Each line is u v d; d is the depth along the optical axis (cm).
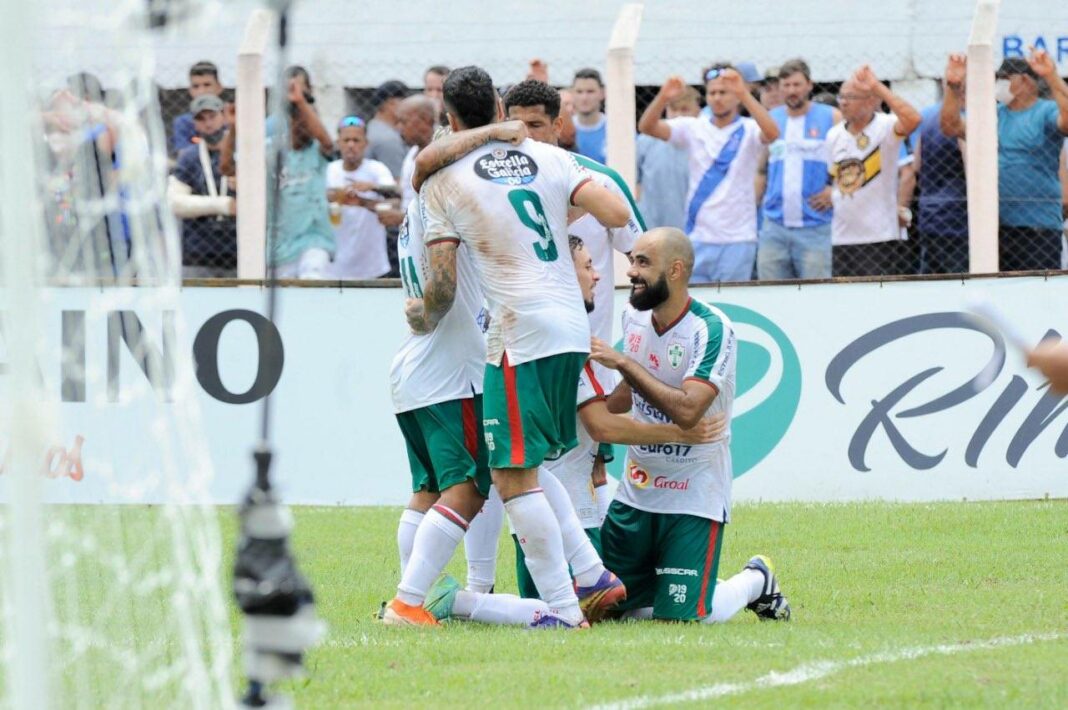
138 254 1370
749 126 3675
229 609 1962
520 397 1900
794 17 3884
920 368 3425
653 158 3712
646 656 1684
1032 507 3259
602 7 3944
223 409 3484
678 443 1995
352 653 1714
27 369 1050
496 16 3953
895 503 3375
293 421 3491
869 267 3672
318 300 3497
